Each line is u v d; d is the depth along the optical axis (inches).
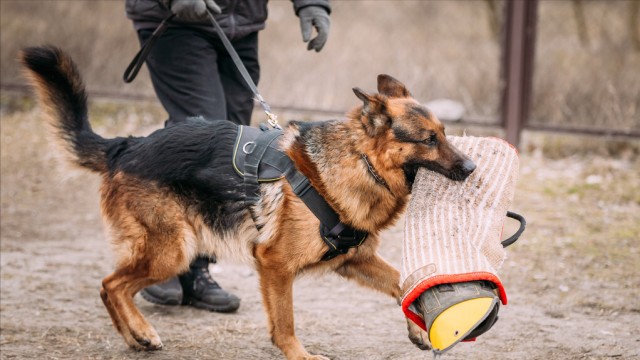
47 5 375.2
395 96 144.9
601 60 370.9
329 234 135.6
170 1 167.5
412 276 117.9
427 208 126.0
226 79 185.0
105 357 150.2
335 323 171.3
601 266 210.8
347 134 137.0
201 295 178.5
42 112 160.4
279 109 354.0
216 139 147.0
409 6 458.9
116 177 152.2
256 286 199.3
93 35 369.4
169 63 175.0
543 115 334.3
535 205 269.0
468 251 117.6
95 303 182.7
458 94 353.7
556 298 187.8
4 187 287.7
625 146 330.3
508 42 324.5
